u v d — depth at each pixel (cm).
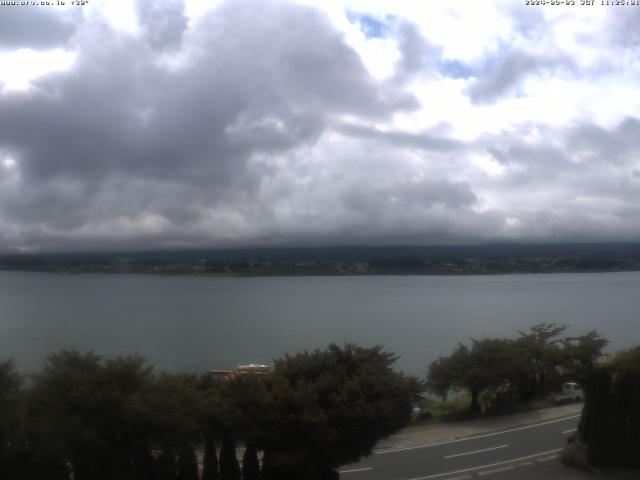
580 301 19262
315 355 2509
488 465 2895
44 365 2306
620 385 2797
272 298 19875
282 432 2177
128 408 1964
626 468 2784
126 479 1998
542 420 3753
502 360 4106
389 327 11788
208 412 2186
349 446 2244
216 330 11269
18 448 1953
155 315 14025
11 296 18950
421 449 3169
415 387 2488
